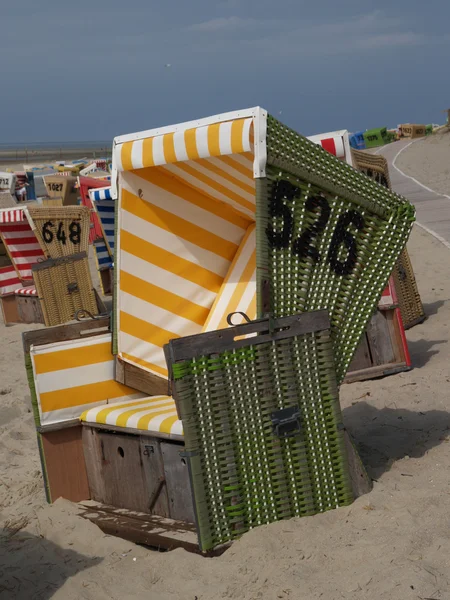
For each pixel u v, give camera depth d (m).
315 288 4.13
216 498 3.81
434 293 10.13
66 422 4.60
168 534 3.95
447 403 5.68
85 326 4.77
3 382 8.27
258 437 3.90
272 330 3.91
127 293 4.80
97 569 3.77
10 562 3.96
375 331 6.74
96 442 4.55
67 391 4.62
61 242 11.60
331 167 4.06
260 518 3.91
